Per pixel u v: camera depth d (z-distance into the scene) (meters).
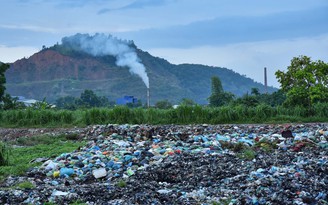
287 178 11.59
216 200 10.49
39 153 18.47
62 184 13.24
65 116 29.80
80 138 22.77
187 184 12.55
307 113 29.34
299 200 10.05
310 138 17.61
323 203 9.98
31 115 30.38
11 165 16.06
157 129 21.97
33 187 12.67
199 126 25.25
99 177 13.88
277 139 18.12
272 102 38.78
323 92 29.83
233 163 14.43
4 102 38.97
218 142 18.05
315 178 11.61
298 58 31.02
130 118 28.61
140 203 10.62
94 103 72.44
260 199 10.19
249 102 33.53
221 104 42.09
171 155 16.00
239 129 23.66
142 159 15.58
